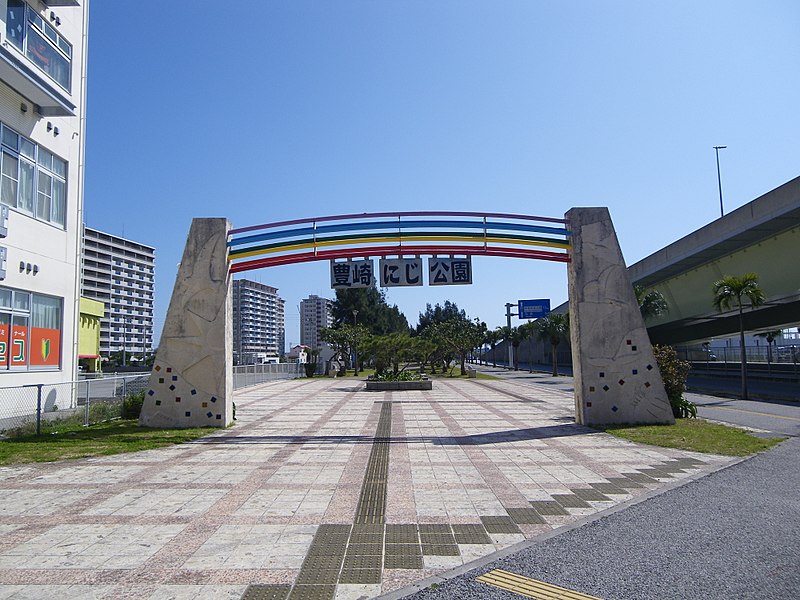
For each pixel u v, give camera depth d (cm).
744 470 954
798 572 514
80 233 2142
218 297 1522
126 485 880
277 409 2053
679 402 1655
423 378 3553
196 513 729
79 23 2156
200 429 1469
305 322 12938
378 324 8012
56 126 1998
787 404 2211
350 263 1530
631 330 1526
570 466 1008
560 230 1554
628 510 723
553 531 646
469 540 622
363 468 1003
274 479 920
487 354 13012
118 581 514
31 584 508
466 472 966
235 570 539
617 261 1543
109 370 6016
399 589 494
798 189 2105
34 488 862
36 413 1439
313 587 501
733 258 2916
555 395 2717
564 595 473
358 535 641
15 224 1770
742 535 618
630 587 486
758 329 3628
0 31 1599
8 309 1742
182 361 1515
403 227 1523
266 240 1530
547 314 5262
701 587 485
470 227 1530
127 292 9738
